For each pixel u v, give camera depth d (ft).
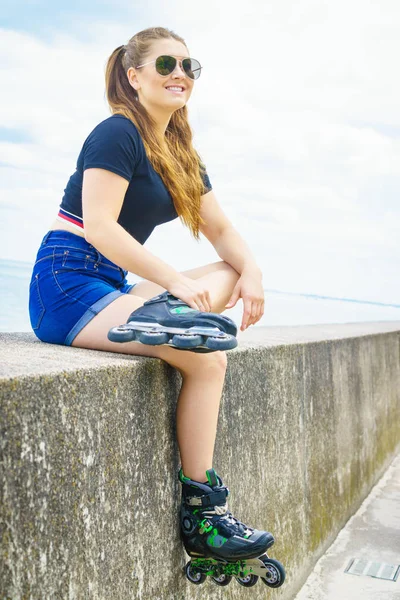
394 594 8.68
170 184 6.23
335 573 9.30
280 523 8.04
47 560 3.76
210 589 6.19
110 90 6.39
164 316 5.11
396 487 13.61
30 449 3.64
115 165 5.73
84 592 4.12
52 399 3.86
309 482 9.24
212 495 5.35
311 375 9.37
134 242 5.61
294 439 8.61
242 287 6.54
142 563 4.92
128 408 4.78
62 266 5.90
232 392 6.72
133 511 4.81
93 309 5.65
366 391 12.93
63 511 3.93
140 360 5.06
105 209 5.66
